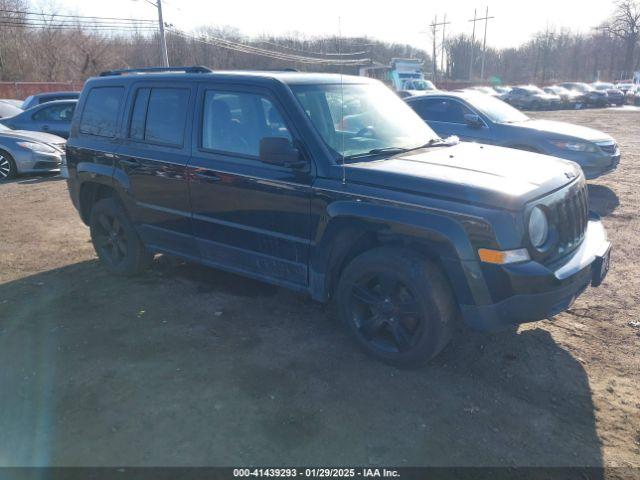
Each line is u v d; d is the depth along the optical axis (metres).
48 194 9.29
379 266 3.44
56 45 43.66
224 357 3.70
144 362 3.64
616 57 78.81
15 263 5.70
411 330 3.48
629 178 9.84
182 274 5.27
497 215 3.07
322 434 2.91
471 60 66.50
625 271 5.24
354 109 4.18
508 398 3.24
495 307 3.16
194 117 4.30
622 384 3.38
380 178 3.41
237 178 3.97
